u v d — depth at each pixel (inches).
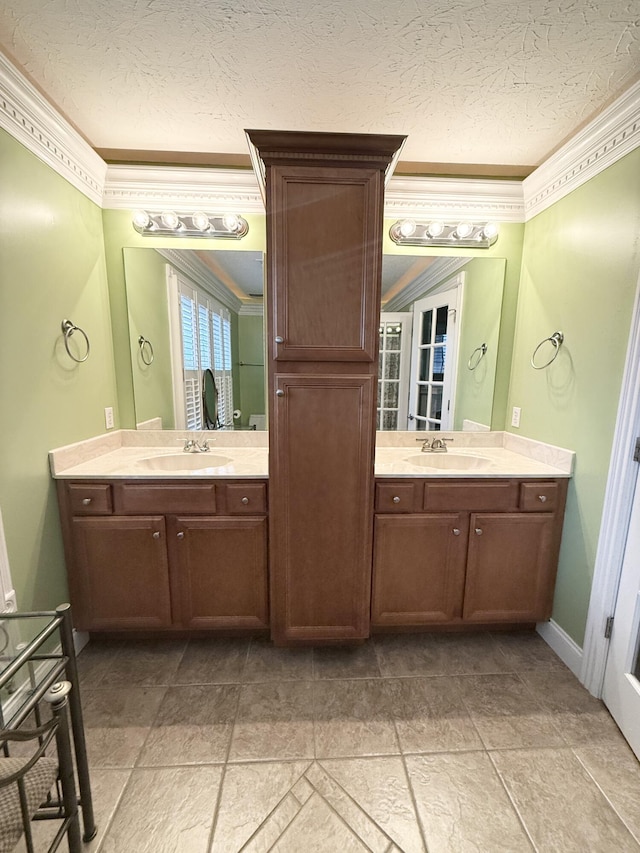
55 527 63.1
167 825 41.9
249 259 80.5
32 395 57.3
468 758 49.6
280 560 64.1
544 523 68.3
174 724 54.1
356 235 55.7
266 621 68.7
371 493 63.1
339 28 43.9
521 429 82.0
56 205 61.8
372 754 50.0
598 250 59.9
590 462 61.7
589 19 42.3
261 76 51.6
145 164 73.9
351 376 58.9
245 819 42.4
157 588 66.9
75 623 66.9
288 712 56.1
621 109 54.1
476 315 84.4
